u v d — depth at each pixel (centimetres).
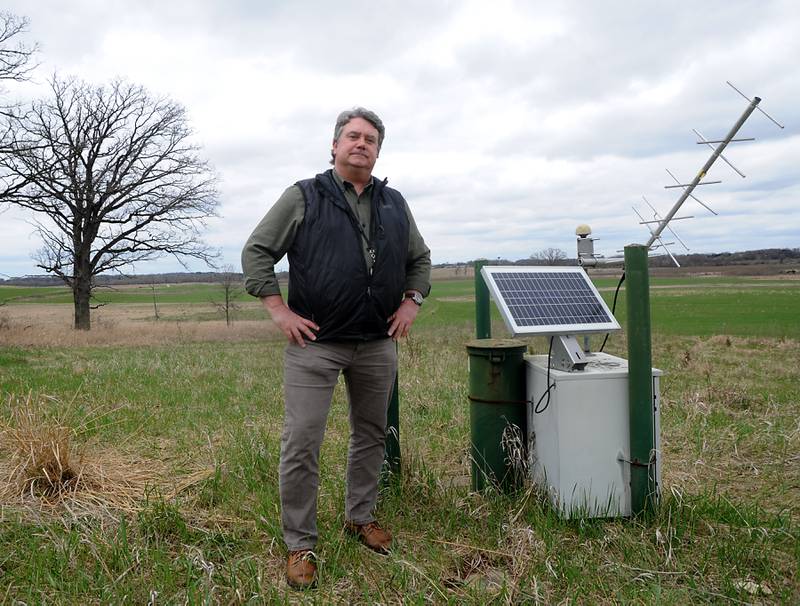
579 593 259
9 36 2030
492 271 361
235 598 255
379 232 290
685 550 297
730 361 1098
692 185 364
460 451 473
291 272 291
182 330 2417
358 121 287
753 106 334
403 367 920
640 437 324
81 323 2667
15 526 321
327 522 333
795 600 254
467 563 293
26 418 441
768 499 375
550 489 338
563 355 339
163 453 478
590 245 384
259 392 755
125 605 251
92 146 2709
